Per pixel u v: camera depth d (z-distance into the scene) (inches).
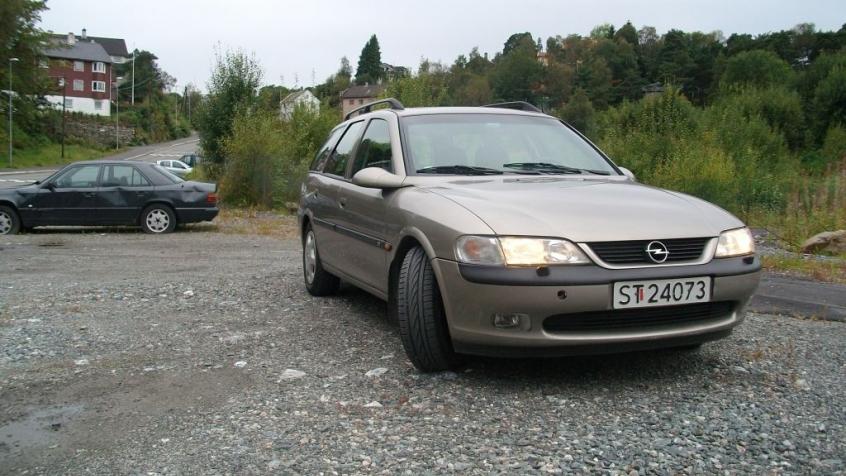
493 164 189.6
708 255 146.2
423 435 126.3
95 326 219.6
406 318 157.5
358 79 6067.9
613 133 957.8
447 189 167.6
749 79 2942.9
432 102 1000.2
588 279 136.8
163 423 137.5
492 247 140.9
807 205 572.4
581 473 109.7
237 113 886.4
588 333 140.9
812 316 225.9
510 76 4192.9
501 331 141.0
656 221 147.7
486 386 151.9
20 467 119.3
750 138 1151.6
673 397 143.3
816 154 1648.6
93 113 4185.5
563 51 5083.7
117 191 564.1
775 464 111.1
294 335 203.6
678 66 4532.5
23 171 2206.0
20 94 2787.9
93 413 144.0
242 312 237.3
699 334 147.3
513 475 109.3
